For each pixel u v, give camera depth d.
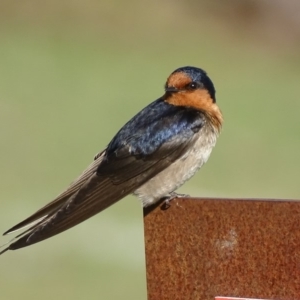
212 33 29.52
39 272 14.09
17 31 29.50
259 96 24.34
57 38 29.06
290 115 22.30
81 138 20.59
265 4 29.03
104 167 7.02
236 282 5.45
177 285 5.54
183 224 5.50
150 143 7.08
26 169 18.72
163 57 28.00
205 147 7.33
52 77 25.56
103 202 6.79
